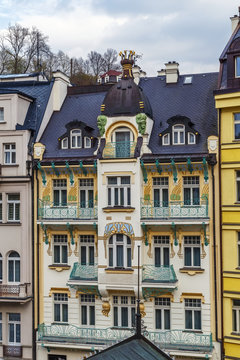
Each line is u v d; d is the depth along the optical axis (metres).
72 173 33.00
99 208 31.86
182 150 31.45
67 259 33.47
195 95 34.84
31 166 33.84
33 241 33.72
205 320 30.70
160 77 37.66
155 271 31.02
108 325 32.31
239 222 29.86
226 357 30.00
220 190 30.42
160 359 17.33
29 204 33.91
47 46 74.69
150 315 31.72
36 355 33.34
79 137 33.94
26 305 33.66
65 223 32.44
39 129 34.94
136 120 31.66
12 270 34.53
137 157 31.19
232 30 34.69
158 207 31.30
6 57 69.62
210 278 30.69
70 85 39.75
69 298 33.16
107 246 31.69
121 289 31.25
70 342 32.09
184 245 31.58
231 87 30.28
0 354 33.94
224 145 30.41
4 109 34.69
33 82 38.56
